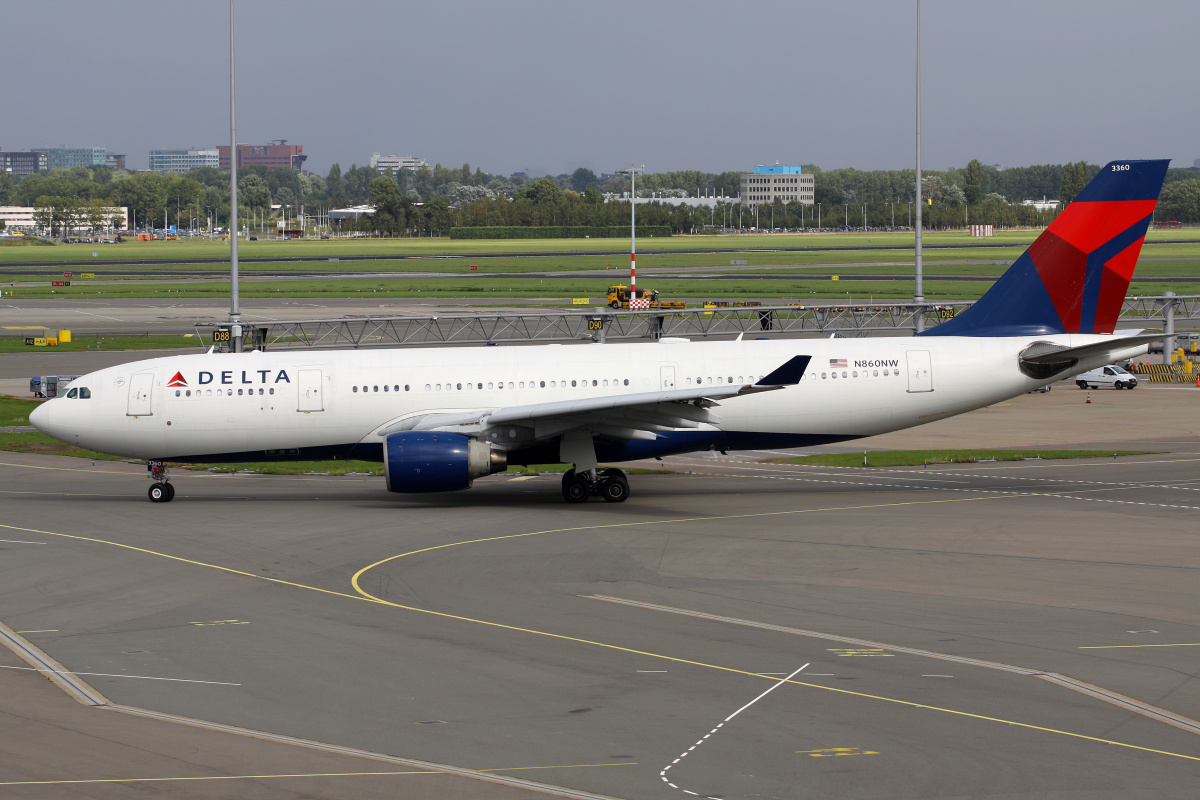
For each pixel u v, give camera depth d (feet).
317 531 387.96
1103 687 222.28
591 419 432.25
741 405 455.63
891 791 174.09
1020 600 292.20
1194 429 637.30
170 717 208.44
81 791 173.99
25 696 220.43
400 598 297.33
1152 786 175.52
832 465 541.75
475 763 185.78
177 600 296.51
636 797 172.24
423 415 451.94
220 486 498.69
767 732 199.21
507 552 352.69
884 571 325.62
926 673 231.71
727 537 375.04
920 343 468.34
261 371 454.40
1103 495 452.76
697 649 249.96
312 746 193.57
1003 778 178.70
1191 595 296.71
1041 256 470.39
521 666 238.07
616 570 328.08
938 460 547.90
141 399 449.48
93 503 450.71
